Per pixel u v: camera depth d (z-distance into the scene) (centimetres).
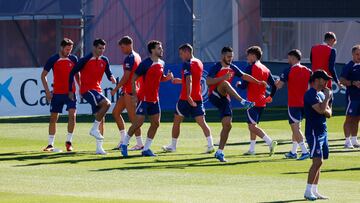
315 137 3312
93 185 3616
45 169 4019
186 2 7994
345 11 8112
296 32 8619
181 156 4453
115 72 6688
